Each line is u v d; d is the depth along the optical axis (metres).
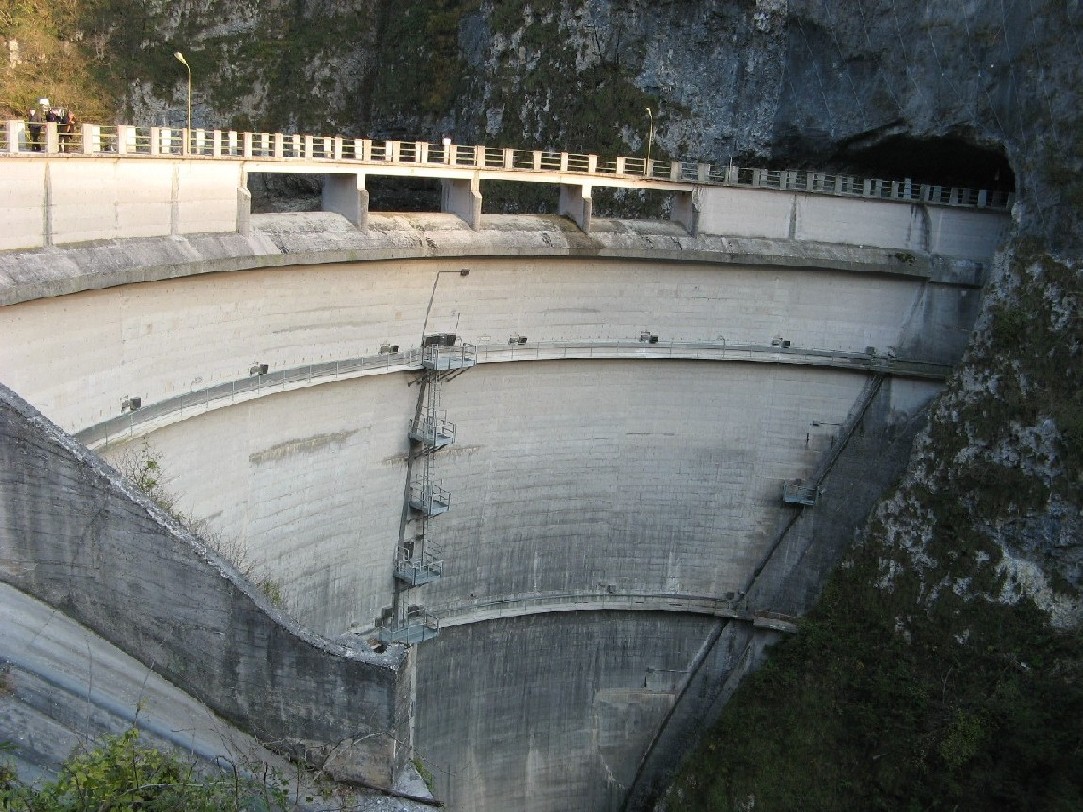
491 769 59.94
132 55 80.38
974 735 55.53
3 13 75.06
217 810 17.81
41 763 19.64
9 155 30.64
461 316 53.69
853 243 65.44
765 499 65.44
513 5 78.56
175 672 22.41
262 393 42.78
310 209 79.81
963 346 66.56
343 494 49.38
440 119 82.56
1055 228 60.84
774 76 71.38
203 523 39.06
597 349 58.28
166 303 38.16
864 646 61.00
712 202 61.47
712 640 65.19
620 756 64.25
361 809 21.14
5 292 29.03
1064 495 57.66
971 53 63.09
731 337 63.22
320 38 85.12
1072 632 56.44
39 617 22.28
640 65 74.94
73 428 33.84
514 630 59.41
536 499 59.12
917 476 62.78
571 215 58.19
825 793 58.00
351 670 21.45
